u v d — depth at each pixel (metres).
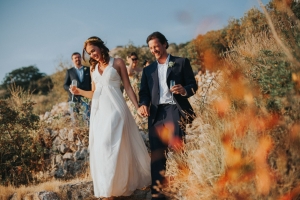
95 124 4.47
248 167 3.10
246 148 3.18
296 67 3.18
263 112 3.25
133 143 4.52
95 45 4.57
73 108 7.18
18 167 5.91
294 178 2.96
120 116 4.40
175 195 3.87
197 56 9.78
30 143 6.28
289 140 3.01
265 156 3.05
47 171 6.29
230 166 3.21
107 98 4.50
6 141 6.11
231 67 3.86
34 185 5.60
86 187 4.73
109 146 4.23
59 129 6.88
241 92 3.46
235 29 9.44
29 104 6.63
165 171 4.22
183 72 4.35
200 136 4.35
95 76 4.67
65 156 6.30
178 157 4.10
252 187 3.05
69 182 5.04
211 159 3.52
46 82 28.58
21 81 31.25
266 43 4.83
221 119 3.77
